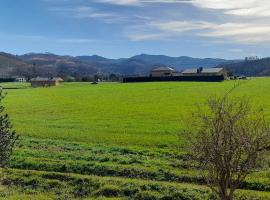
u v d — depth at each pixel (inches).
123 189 1059.3
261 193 1010.1
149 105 3294.8
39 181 1153.4
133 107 3191.4
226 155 675.4
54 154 1454.2
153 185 1068.5
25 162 1327.5
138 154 1467.8
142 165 1286.9
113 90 5128.0
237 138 670.5
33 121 2480.3
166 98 3848.4
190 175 1145.4
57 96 4534.9
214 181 713.0
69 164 1291.8
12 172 1223.5
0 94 868.0
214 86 5128.0
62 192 1088.2
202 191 1016.2
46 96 4584.2
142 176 1183.6
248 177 1114.1
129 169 1218.6
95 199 1024.9
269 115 2390.5
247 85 5123.0
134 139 1769.2
